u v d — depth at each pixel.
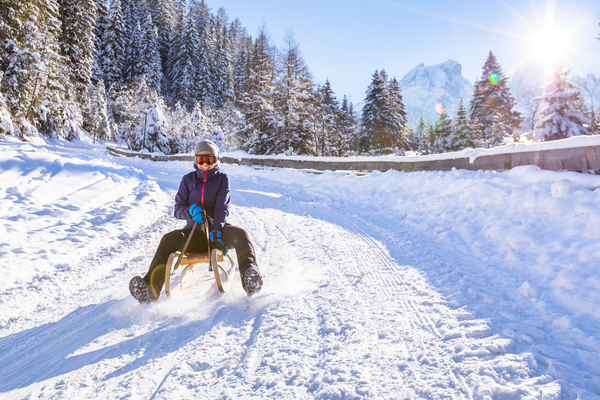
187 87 65.56
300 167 15.55
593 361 2.02
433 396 1.83
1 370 2.35
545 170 5.33
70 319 3.11
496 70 45.69
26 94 31.33
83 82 48.16
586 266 3.16
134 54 66.25
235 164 19.56
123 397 1.98
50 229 5.58
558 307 2.75
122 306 3.31
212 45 78.19
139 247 5.30
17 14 31.31
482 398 1.79
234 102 72.06
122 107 56.38
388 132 42.31
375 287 3.41
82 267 4.40
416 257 4.23
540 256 3.58
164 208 8.05
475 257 4.09
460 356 2.16
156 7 81.00
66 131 39.69
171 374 2.19
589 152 4.96
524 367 2.00
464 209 5.72
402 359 2.20
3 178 7.68
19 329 2.96
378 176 9.71
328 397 1.88
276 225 6.45
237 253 3.38
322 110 36.25
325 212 7.48
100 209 6.94
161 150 39.72
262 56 34.97
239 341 2.56
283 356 2.31
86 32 47.31
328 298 3.22
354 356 2.26
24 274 3.96
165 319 2.98
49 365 2.38
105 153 31.44
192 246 3.45
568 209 4.21
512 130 43.25
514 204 5.00
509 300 2.96
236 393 1.96
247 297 3.36
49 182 7.99
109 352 2.50
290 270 4.07
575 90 25.67
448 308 2.83
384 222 6.24
